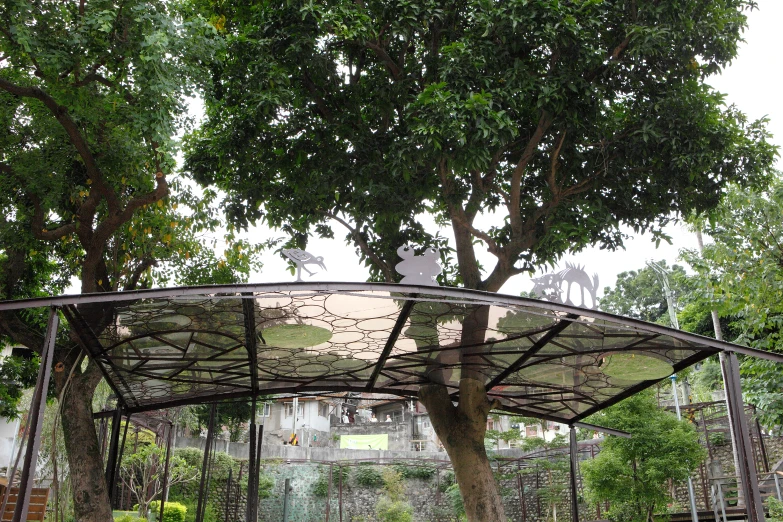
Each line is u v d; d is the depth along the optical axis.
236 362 9.78
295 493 27.22
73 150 11.22
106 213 12.40
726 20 11.21
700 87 11.22
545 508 25.27
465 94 9.60
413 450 32.28
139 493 21.16
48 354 5.70
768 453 20.34
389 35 10.41
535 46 10.08
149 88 8.98
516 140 11.88
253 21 11.20
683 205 11.91
